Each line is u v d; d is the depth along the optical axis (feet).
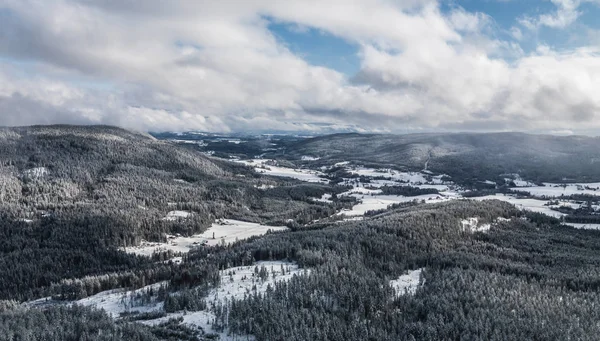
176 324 584.81
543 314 574.56
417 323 563.48
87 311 642.22
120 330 563.48
